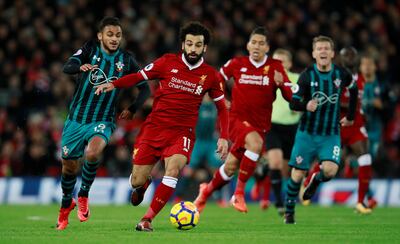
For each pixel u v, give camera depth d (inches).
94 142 1124.5
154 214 1123.3
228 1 3036.4
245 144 1365.7
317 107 1338.6
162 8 2974.9
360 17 3085.6
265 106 1389.0
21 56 2728.8
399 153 2635.3
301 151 1360.7
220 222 1427.2
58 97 2544.3
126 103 2492.6
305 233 1162.0
